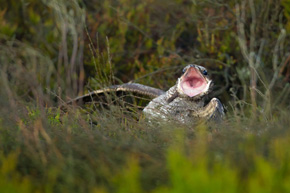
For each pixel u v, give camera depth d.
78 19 22.22
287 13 21.92
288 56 20.94
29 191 7.98
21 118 12.91
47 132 11.19
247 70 20.77
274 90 19.58
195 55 22.88
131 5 24.08
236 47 22.22
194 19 23.59
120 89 17.30
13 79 17.59
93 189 8.49
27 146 10.12
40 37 23.00
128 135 11.50
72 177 8.85
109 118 13.24
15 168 9.37
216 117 13.70
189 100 14.38
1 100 13.88
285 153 8.73
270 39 22.33
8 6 23.78
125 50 23.05
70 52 22.34
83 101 17.44
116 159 9.52
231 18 22.88
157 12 24.98
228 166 8.41
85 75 21.50
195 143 9.91
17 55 20.45
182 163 7.70
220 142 10.09
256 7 22.73
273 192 7.41
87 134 10.98
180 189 7.38
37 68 20.48
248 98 18.84
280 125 11.74
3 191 7.73
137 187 7.93
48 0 22.22
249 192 7.69
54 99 19.05
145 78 21.39
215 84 21.56
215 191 7.20
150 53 23.34
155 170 9.00
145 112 14.24
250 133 10.65
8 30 22.38
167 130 11.40
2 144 10.44
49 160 9.66
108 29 23.16
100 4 24.31
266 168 7.58
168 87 20.59
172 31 24.33
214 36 22.86
